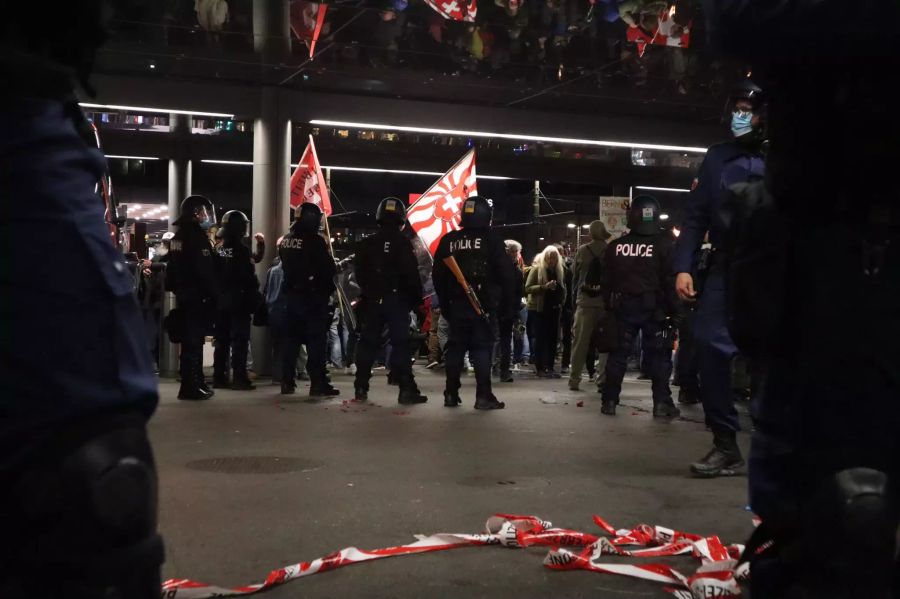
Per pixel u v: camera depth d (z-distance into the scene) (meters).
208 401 10.55
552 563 3.96
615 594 3.65
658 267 9.34
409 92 13.70
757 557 1.97
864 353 1.75
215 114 13.33
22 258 1.51
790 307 1.84
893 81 1.71
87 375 1.54
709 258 5.86
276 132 13.44
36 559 1.51
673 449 7.27
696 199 5.85
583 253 12.60
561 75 12.41
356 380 10.82
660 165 23.38
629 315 9.41
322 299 11.10
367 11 10.22
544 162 23.34
